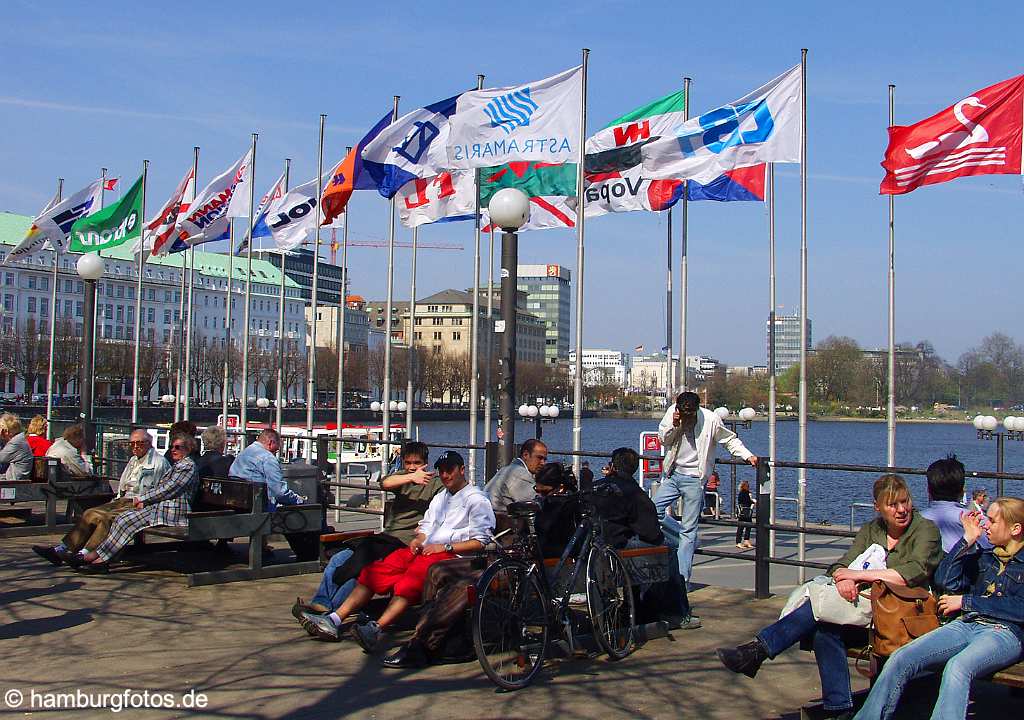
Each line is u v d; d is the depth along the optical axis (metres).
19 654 8.52
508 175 19.88
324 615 8.95
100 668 8.09
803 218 15.78
